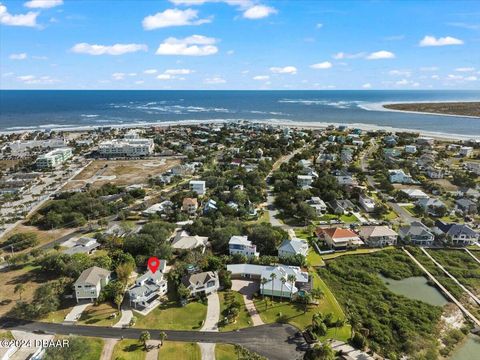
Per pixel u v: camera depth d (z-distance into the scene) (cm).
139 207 14575
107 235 11419
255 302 8225
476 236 11319
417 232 11475
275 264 9738
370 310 8138
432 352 6819
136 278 9144
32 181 18525
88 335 7112
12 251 10806
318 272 9738
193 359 6506
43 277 9269
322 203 14388
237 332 7250
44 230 12500
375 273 9775
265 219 13400
